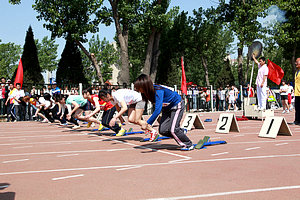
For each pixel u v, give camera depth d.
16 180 3.39
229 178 3.20
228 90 19.45
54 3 20.52
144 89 4.55
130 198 2.62
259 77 10.62
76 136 7.85
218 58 37.94
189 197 2.60
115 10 21.05
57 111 11.20
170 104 4.81
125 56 21.86
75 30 21.14
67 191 2.90
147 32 22.33
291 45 27.31
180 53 30.98
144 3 21.33
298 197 2.53
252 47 10.83
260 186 2.88
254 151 4.86
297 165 3.74
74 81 22.41
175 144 5.93
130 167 3.91
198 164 3.96
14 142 6.86
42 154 5.18
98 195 2.74
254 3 26.11
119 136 7.58
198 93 19.28
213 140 6.25
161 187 2.93
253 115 11.12
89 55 22.30
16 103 13.66
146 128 6.01
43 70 42.72
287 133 6.75
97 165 4.10
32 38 21.08
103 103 8.00
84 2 20.92
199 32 30.38
